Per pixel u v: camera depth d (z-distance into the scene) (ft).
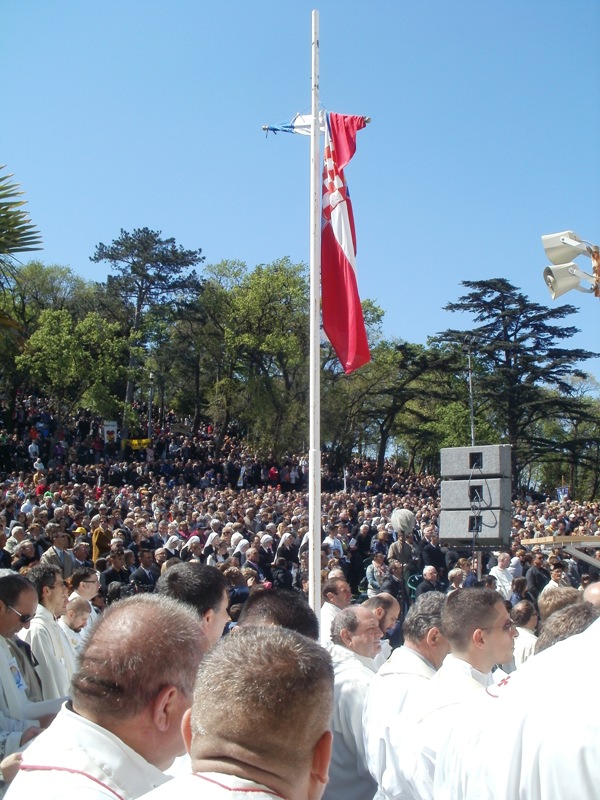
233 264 205.98
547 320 203.31
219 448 177.58
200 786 5.48
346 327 29.96
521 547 66.23
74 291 198.08
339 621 14.94
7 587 15.31
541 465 225.56
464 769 7.09
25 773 7.22
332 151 31.07
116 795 6.96
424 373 197.06
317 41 30.71
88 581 22.72
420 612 13.78
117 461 140.15
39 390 172.04
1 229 20.03
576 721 6.06
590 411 221.25
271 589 13.38
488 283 203.00
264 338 188.34
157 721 7.43
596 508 127.95
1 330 21.71
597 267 15.94
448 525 37.09
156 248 194.90
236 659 5.92
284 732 5.59
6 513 61.87
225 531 56.85
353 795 13.15
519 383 192.85
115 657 7.43
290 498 111.34
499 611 12.21
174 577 12.55
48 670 17.57
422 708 11.44
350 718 13.23
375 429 206.08
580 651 6.61
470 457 36.78
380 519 80.59
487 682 12.39
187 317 193.88
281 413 182.70
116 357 156.35
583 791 5.88
